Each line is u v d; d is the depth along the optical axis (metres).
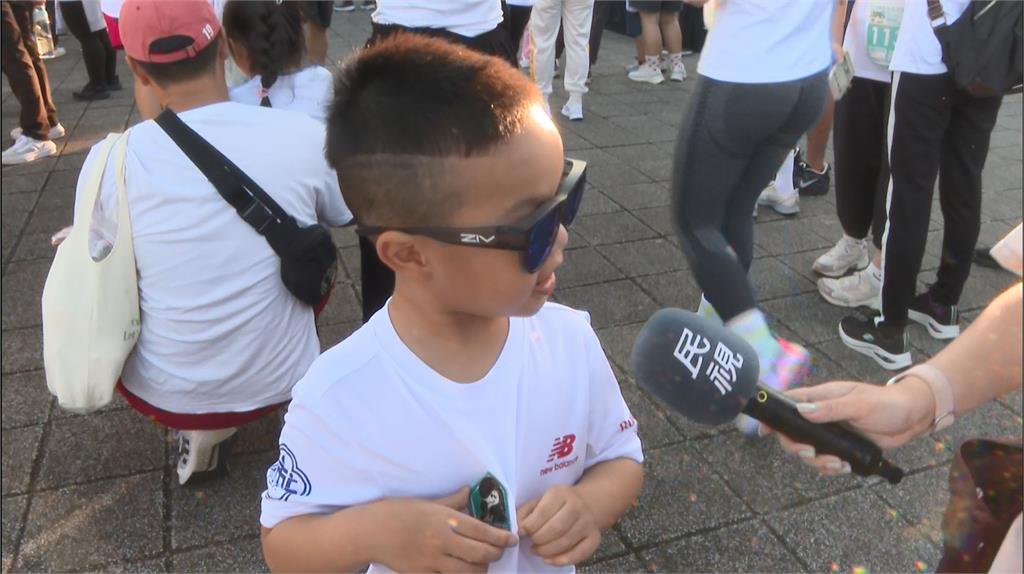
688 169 2.70
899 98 2.80
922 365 1.08
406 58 1.00
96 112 6.02
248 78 2.51
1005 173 5.10
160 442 2.62
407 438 1.10
